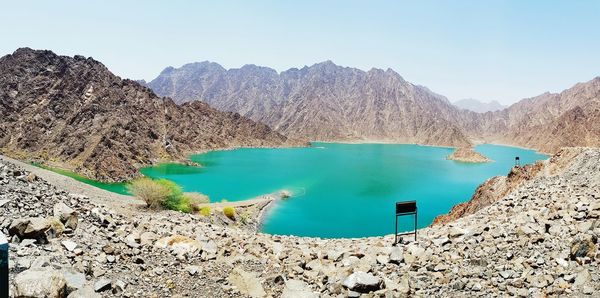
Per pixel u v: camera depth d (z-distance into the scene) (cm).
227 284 1322
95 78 17088
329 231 5484
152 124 18838
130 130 15175
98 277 1182
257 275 1426
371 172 13338
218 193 8531
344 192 9081
